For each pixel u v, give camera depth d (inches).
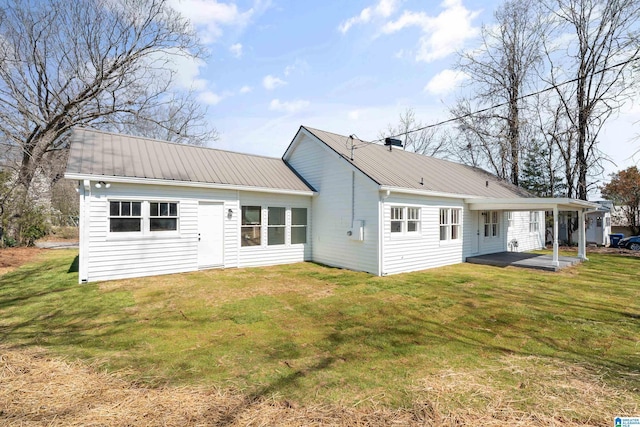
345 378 132.2
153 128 820.6
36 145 619.5
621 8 669.9
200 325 203.6
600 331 196.7
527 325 207.9
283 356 156.4
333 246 445.1
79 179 307.4
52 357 149.6
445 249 464.1
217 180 397.4
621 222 981.8
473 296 281.9
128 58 629.6
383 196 377.4
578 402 113.8
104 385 123.5
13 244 640.4
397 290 301.6
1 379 125.6
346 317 222.2
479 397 116.6
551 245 820.6
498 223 595.5
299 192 454.9
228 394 118.2
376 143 578.6
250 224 431.5
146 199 348.2
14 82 594.9
